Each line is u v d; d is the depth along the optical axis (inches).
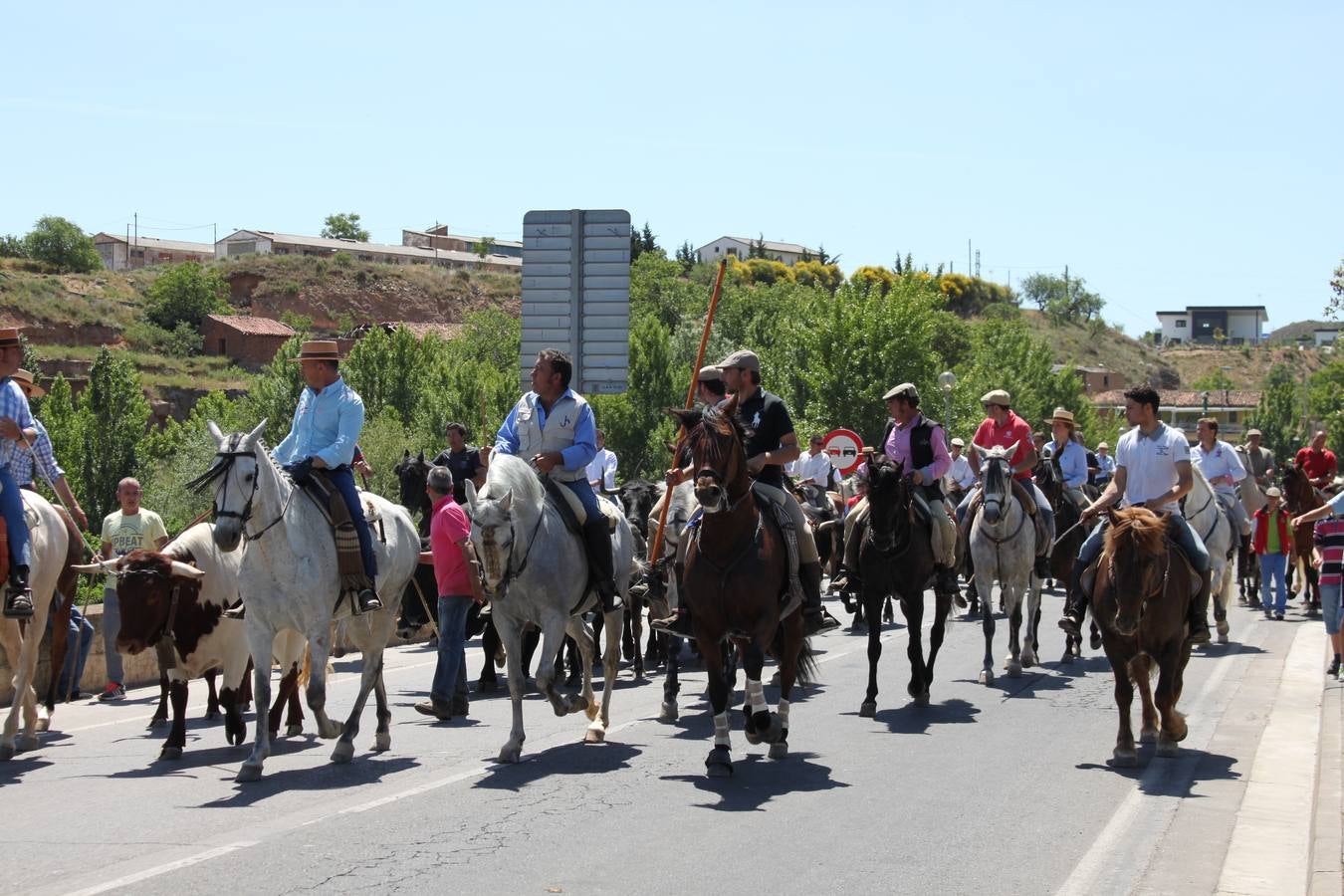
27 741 424.5
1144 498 421.4
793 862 284.4
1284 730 448.5
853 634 761.0
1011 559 569.3
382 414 2600.9
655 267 5000.0
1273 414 5137.8
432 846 294.0
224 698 427.2
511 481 389.4
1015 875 277.6
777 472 421.7
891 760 399.5
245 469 364.8
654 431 2411.4
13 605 396.8
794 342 2507.4
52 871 273.3
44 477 449.4
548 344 932.0
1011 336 3659.0
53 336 3971.5
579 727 464.8
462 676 476.1
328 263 5334.6
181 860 280.8
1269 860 291.7
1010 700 517.3
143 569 395.9
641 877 271.3
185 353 4165.8
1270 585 846.5
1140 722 465.7
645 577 442.3
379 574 418.9
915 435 510.9
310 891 258.5
